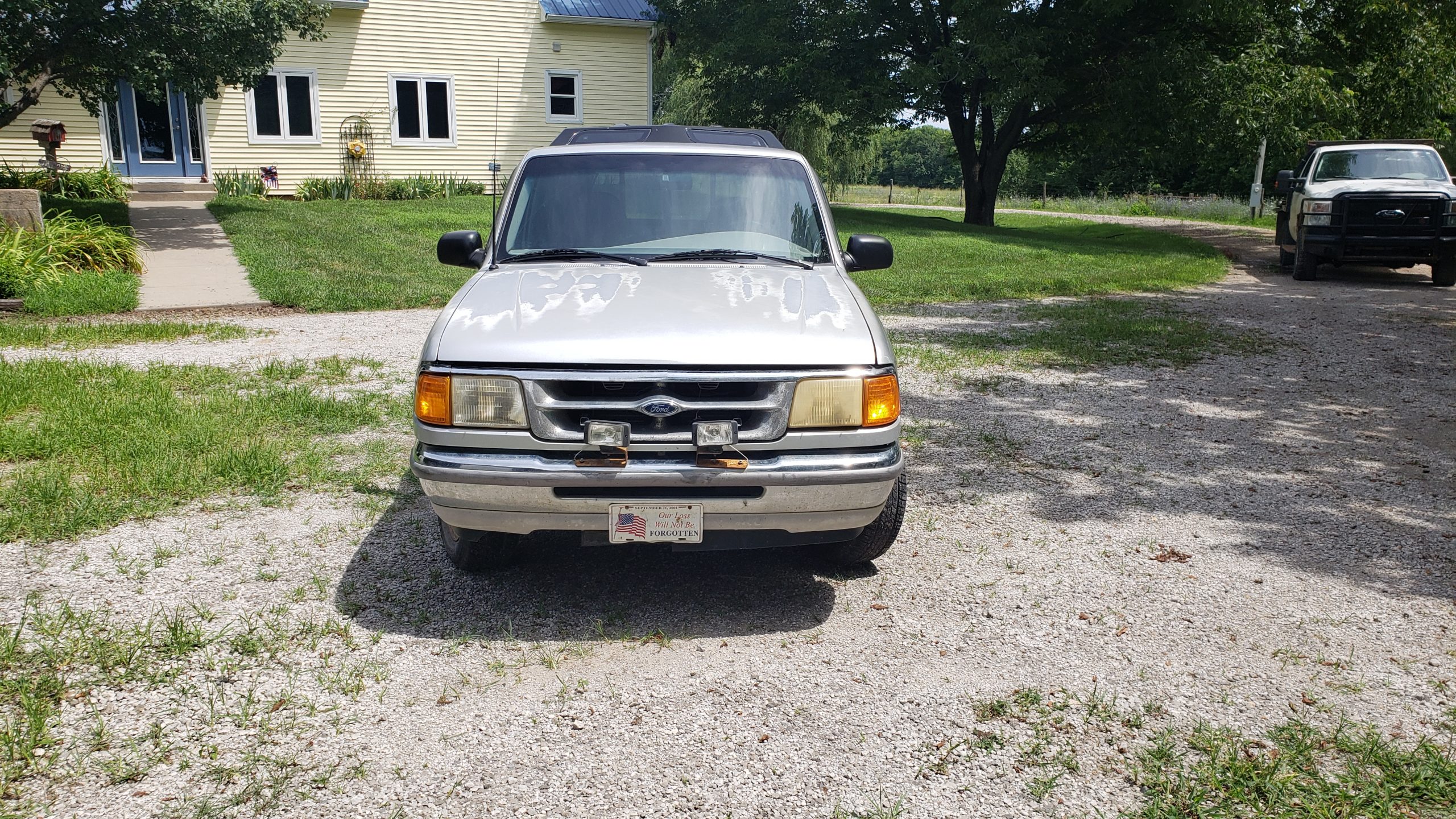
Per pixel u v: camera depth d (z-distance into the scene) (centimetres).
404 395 730
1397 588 418
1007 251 1948
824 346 364
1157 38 2448
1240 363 911
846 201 5619
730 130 589
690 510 354
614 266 446
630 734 304
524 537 421
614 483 345
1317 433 672
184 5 1568
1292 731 307
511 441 350
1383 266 1734
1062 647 364
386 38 2445
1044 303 1320
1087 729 310
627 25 2602
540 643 362
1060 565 441
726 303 392
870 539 412
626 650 359
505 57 2553
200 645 349
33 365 750
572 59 2611
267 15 1675
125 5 1588
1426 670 348
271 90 2381
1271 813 269
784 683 336
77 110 2217
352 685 328
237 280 1323
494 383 350
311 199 2400
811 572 432
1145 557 450
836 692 331
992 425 682
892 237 2092
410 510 497
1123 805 273
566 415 351
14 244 1170
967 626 380
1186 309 1260
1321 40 2522
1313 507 521
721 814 267
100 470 527
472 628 372
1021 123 2806
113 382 716
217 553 437
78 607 379
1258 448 634
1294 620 387
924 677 341
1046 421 696
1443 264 1505
